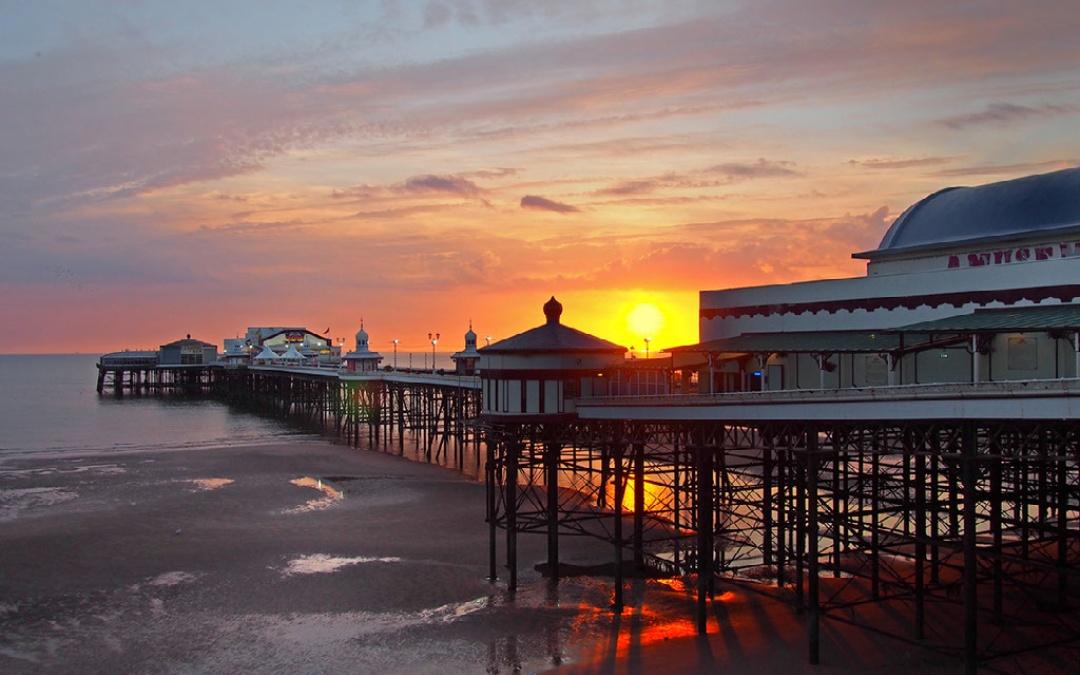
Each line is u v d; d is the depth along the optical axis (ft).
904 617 104.58
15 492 205.57
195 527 163.84
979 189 142.92
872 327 126.11
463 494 192.54
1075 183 128.47
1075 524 148.77
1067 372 95.04
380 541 151.12
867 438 100.58
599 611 113.09
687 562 130.72
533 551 142.00
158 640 107.24
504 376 127.75
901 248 142.10
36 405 530.27
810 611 92.79
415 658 100.01
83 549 148.36
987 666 82.33
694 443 110.32
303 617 114.01
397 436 319.06
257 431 356.79
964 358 104.83
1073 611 104.12
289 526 163.84
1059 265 106.11
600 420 122.11
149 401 570.46
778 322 138.72
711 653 97.19
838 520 101.86
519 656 99.76
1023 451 88.89
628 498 180.34
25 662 101.40
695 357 128.88
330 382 367.25
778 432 100.48
